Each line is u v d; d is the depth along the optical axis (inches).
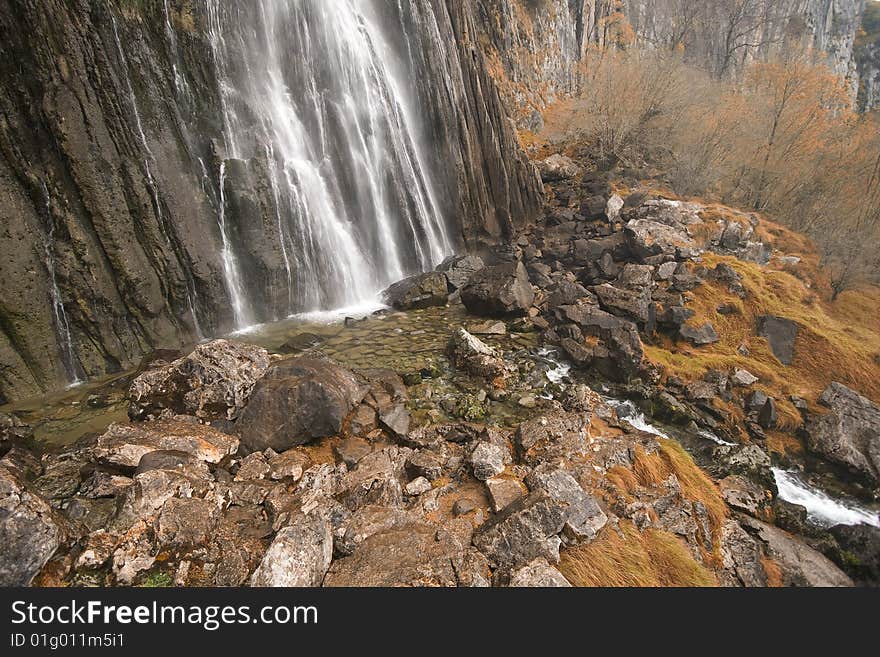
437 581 263.9
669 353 686.5
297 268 792.9
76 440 421.1
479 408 514.3
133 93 610.9
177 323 639.1
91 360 560.4
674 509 386.6
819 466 546.0
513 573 272.7
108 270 575.2
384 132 1008.2
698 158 1318.9
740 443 555.5
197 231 661.3
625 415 574.2
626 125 1432.1
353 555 277.7
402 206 1011.9
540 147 1578.5
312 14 874.1
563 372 644.7
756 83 1494.8
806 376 674.8
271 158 778.2
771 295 787.4
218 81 719.7
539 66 1899.6
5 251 496.7
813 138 1219.9
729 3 2593.5
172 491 303.4
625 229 947.3
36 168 528.7
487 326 739.4
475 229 1155.9
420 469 376.8
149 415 426.9
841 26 3772.1
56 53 535.8
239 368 436.5
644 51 1963.6
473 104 1179.3
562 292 808.9
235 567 266.5
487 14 1612.9
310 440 410.3
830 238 938.7
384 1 1034.7
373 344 669.9
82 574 257.9
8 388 494.9
